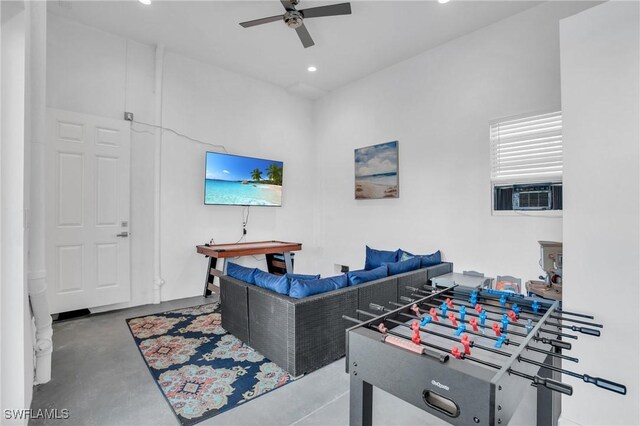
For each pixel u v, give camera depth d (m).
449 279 3.10
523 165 3.09
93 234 3.38
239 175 4.45
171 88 3.98
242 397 1.94
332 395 1.97
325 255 5.25
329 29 3.41
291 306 2.14
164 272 3.94
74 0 2.97
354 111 4.79
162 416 1.76
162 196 3.92
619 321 1.58
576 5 2.78
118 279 3.54
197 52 3.97
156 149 3.86
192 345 2.65
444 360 1.01
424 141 3.89
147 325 3.11
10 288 1.43
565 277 1.74
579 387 1.69
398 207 4.18
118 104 3.60
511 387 1.01
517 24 3.12
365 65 4.26
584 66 1.69
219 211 4.41
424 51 3.88
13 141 1.45
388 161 4.25
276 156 5.02
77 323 3.15
